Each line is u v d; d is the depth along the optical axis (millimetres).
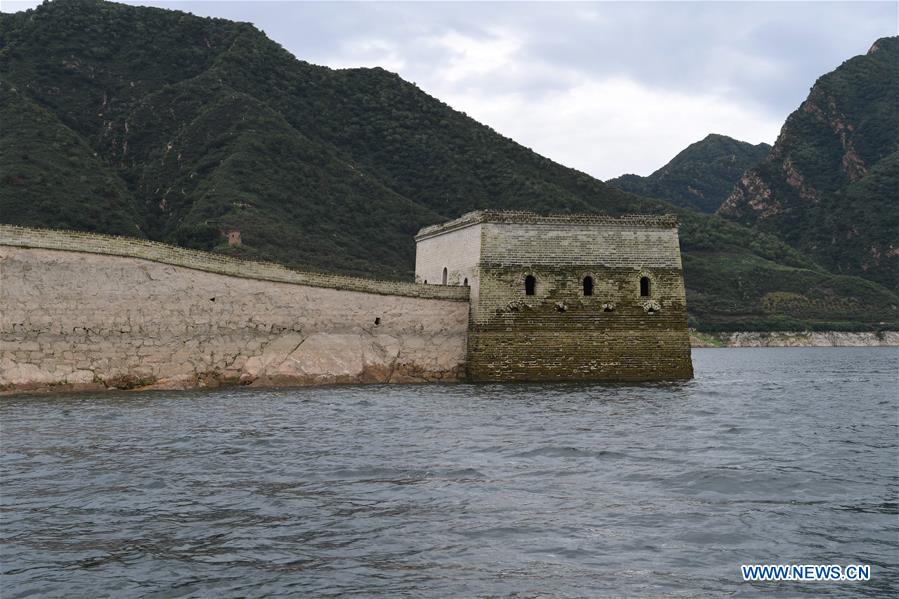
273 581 15984
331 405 40344
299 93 170500
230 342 47969
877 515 20219
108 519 19812
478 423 34594
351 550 17625
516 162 172125
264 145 140875
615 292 53656
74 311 44062
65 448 28312
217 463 25938
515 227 53125
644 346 53750
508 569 16562
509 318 52500
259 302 48844
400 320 52469
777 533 18781
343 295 51156
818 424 36094
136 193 133500
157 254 46094
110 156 141500
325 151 150500
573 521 19594
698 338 169000
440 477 24016
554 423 34750
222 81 158375
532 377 52500
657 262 54344
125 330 45188
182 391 45531
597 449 28516
